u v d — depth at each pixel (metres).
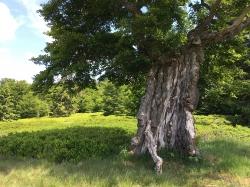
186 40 15.19
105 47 16.66
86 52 17.17
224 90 27.58
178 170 13.81
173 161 14.84
